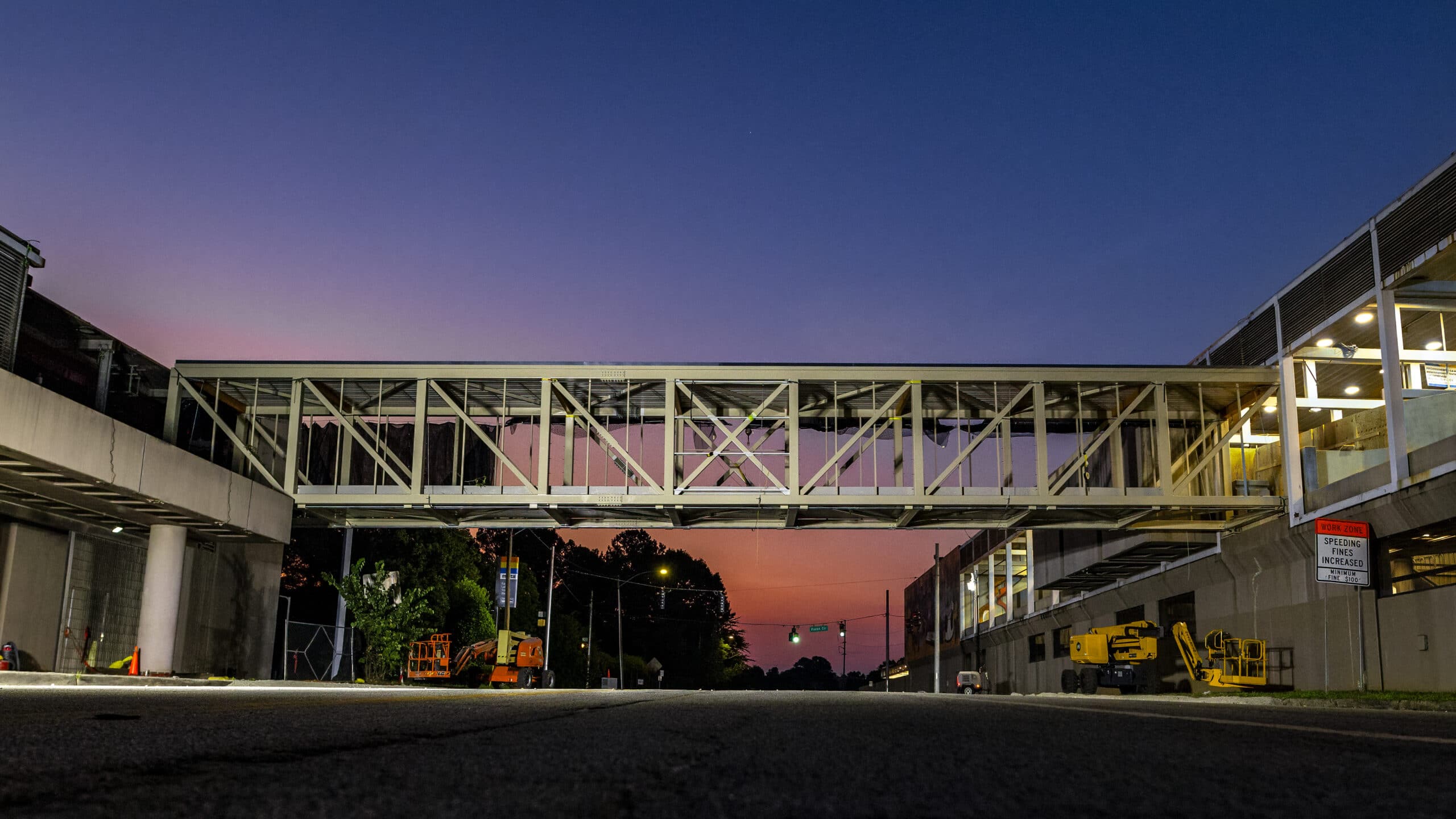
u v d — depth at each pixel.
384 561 44.31
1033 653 61.38
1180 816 3.21
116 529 29.17
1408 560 26.92
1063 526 34.94
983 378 32.94
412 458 35.66
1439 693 23.25
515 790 3.62
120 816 2.89
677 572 115.62
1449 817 3.25
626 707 10.56
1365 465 29.88
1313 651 30.95
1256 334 34.03
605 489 32.50
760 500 32.25
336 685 34.72
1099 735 6.77
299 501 33.00
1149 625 38.22
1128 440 38.78
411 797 3.39
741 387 34.03
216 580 33.53
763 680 164.00
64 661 27.83
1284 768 4.66
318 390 33.62
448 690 24.33
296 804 3.18
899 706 12.15
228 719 7.14
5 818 2.81
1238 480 34.78
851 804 3.42
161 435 34.12
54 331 28.70
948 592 81.06
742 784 3.91
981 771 4.43
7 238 25.47
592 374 33.03
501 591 46.78
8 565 26.09
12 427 21.14
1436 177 24.72
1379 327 27.78
